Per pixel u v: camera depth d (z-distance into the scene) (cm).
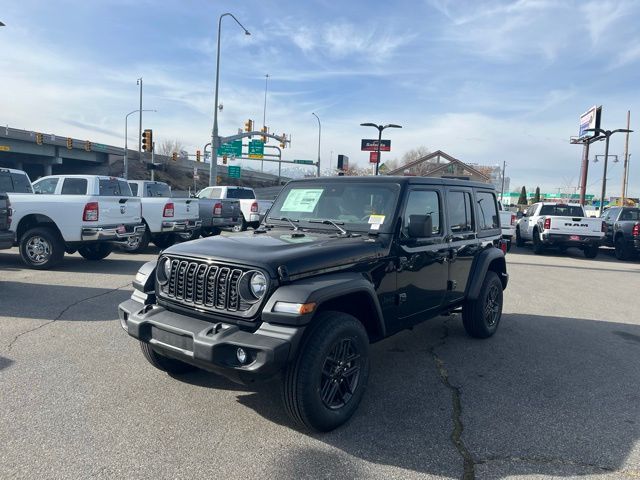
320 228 463
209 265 365
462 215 564
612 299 930
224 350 336
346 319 368
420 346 589
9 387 423
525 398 441
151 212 1290
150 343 378
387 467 322
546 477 316
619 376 504
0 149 5144
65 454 323
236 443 345
